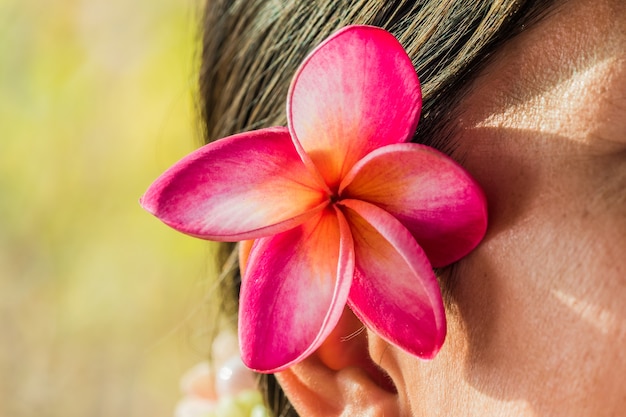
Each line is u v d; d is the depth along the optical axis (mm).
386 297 358
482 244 373
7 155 1756
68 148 1744
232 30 519
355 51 352
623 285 352
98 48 1742
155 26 1717
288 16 473
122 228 1669
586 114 370
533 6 389
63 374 1657
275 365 359
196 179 357
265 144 360
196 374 584
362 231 359
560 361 356
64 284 1704
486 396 369
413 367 398
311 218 362
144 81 1708
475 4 402
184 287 1625
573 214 362
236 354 562
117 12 1742
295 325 360
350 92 356
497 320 368
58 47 1762
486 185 380
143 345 1626
